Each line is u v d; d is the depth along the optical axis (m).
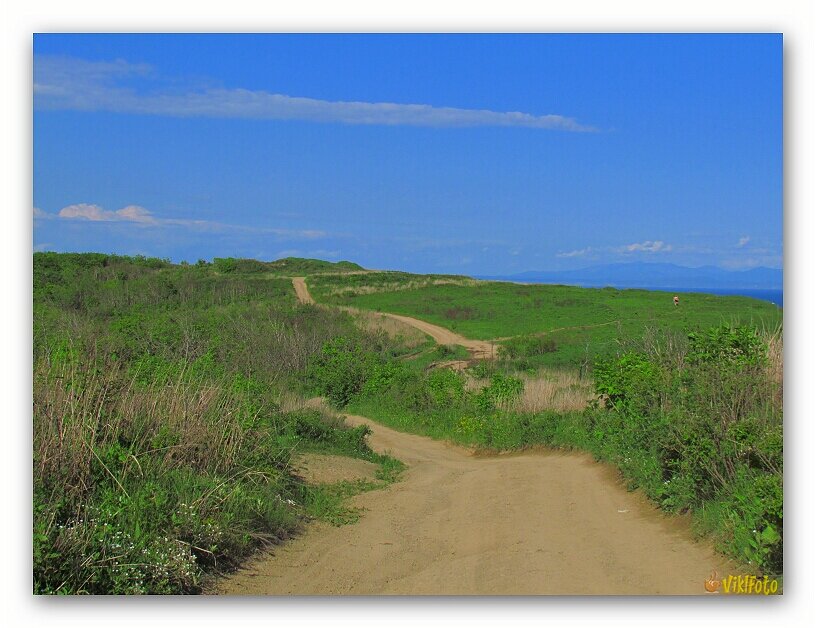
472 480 12.20
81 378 8.52
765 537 6.12
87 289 46.41
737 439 7.79
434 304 65.81
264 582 6.89
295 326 40.66
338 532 8.80
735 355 9.70
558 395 18.69
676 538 7.45
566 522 8.52
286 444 13.46
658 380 10.66
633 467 9.91
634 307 56.03
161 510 7.11
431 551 7.88
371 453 15.28
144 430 8.76
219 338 27.95
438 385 24.05
